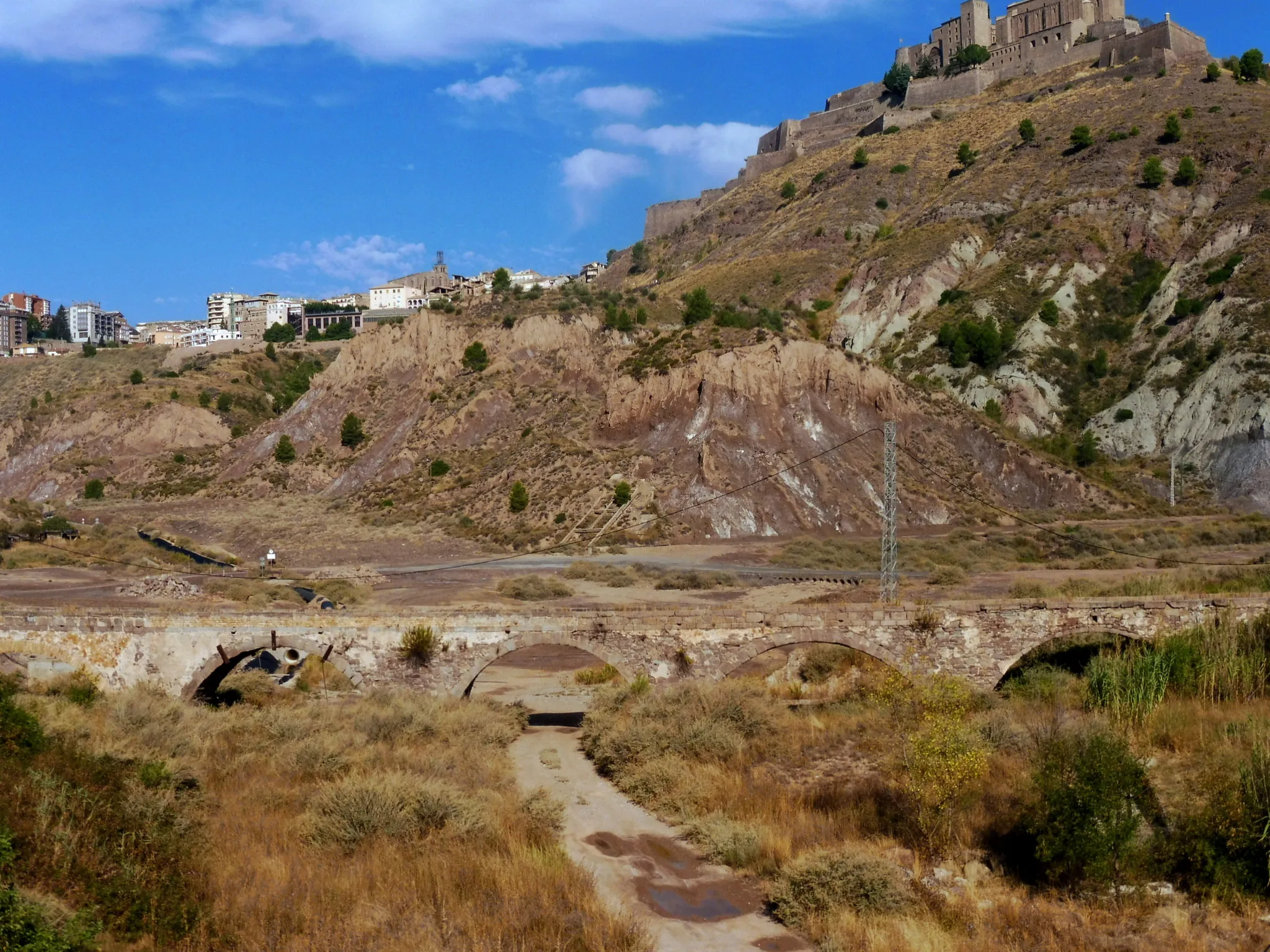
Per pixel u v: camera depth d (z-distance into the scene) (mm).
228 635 40188
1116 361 117500
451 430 111375
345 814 26906
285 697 42719
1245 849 24094
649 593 65375
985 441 100625
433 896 23453
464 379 119625
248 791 29469
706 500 89625
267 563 76938
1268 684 36969
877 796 29875
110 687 40188
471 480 101625
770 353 101750
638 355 111562
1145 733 33500
